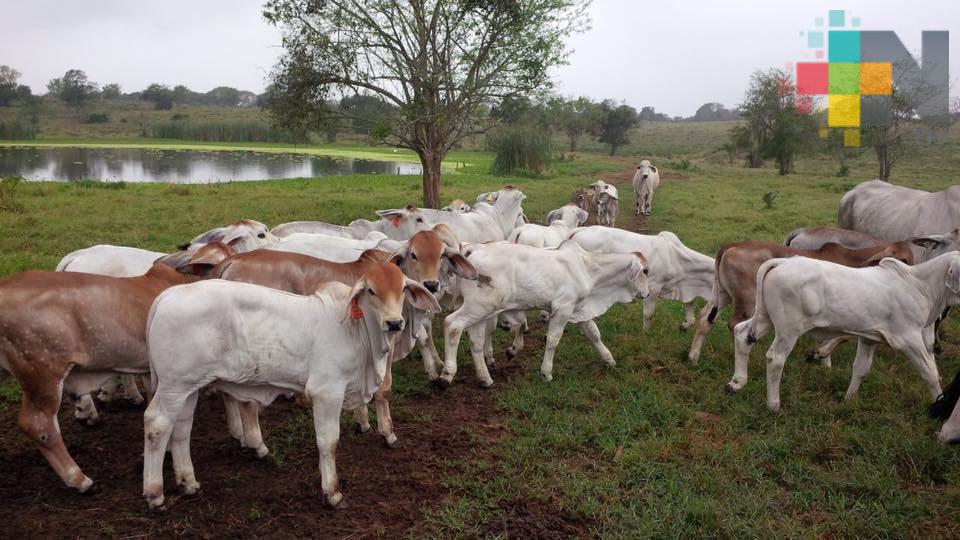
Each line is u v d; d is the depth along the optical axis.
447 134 15.59
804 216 18.22
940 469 5.25
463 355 7.88
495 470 5.24
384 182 27.92
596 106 67.62
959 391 5.76
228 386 4.62
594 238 8.88
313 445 5.58
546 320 9.26
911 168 41.84
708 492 4.95
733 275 7.42
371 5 14.60
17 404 6.18
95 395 6.48
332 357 4.64
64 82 132.75
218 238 7.25
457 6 14.52
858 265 7.69
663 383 6.93
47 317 4.46
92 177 35.47
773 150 40.72
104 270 5.98
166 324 4.32
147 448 4.43
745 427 5.99
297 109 15.03
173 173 38.75
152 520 4.48
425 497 4.90
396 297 4.61
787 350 6.21
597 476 5.18
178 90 147.12
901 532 4.47
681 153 68.88
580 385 6.91
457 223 10.34
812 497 4.91
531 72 14.77
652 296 8.71
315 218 16.52
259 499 4.79
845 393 6.73
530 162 34.44
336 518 4.62
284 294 4.65
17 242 12.45
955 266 6.04
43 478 4.96
